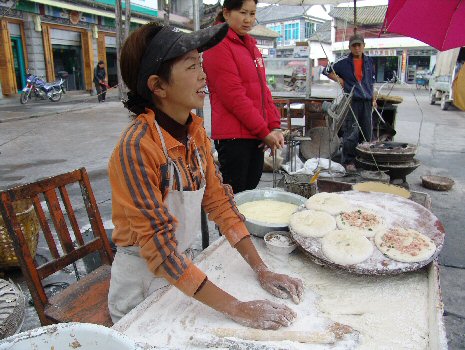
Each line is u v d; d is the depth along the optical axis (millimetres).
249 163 2480
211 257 1406
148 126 1122
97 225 1827
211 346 948
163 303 1136
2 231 2477
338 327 1032
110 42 18188
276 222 1608
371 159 3221
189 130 1248
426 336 1013
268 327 1022
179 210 1223
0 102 12570
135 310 1096
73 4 14469
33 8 13555
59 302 1530
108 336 792
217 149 2439
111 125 9031
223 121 2311
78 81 16891
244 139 2326
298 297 1163
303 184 1986
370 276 1283
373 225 1436
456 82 4371
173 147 1168
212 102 2352
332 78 4723
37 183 1584
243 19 2160
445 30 3057
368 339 1003
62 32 15438
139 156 1066
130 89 1159
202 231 2467
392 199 1698
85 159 5789
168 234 1075
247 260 1333
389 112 5477
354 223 1449
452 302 2371
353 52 4602
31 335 793
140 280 1314
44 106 12406
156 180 1117
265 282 1227
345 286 1238
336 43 22062
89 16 16266
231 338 975
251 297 1187
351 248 1278
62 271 2625
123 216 1249
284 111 5613
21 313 1756
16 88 13516
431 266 1276
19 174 4988
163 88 1104
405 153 3172
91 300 1542
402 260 1238
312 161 3812
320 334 977
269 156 4637
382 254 1278
